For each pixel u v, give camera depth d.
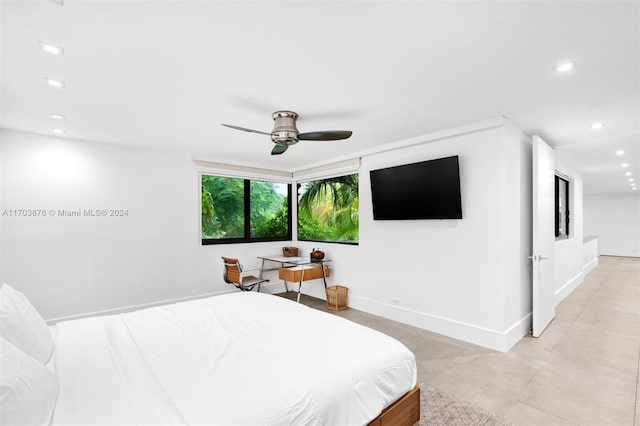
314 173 5.03
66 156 3.47
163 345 1.65
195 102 2.45
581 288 5.48
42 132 3.25
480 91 2.26
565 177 5.18
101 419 1.06
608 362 2.66
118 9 1.35
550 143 3.80
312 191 5.40
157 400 1.17
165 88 2.19
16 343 1.38
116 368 1.41
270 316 2.15
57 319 3.40
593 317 3.86
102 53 1.72
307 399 1.24
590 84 2.13
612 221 10.43
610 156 4.59
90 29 1.50
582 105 2.52
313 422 1.21
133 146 3.90
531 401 2.11
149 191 4.03
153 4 1.32
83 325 1.97
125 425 1.04
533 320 3.21
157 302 4.07
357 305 4.30
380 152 3.95
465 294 3.13
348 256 4.47
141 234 3.96
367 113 2.72
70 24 1.45
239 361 1.47
